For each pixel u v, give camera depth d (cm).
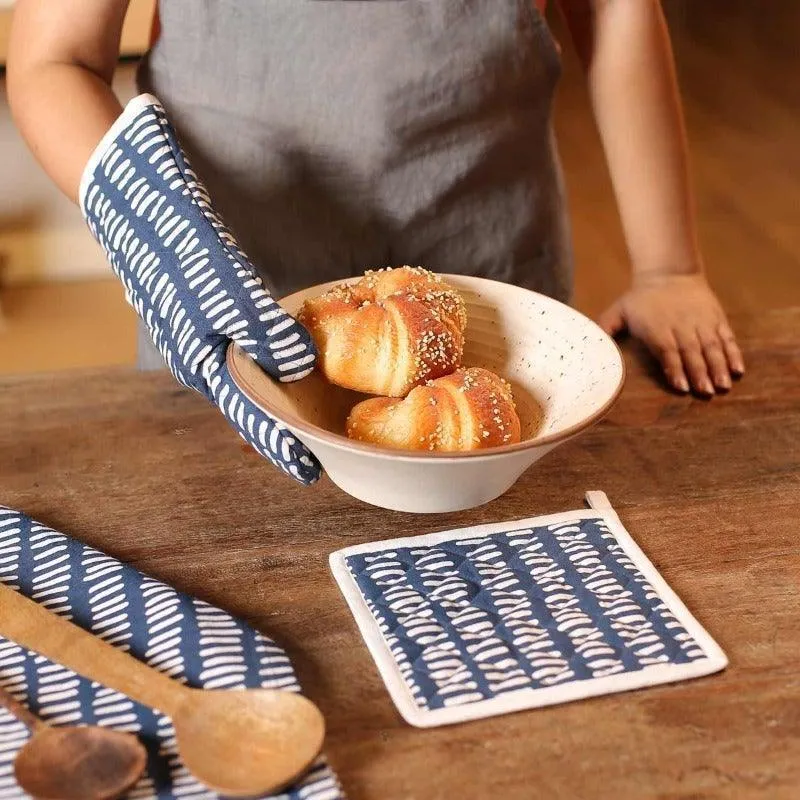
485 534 72
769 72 385
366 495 72
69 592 65
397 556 69
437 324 73
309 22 93
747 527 74
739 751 56
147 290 75
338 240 103
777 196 294
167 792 52
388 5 93
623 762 55
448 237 104
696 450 83
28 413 85
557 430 70
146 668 58
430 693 58
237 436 83
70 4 93
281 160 98
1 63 156
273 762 52
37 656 60
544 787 53
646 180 108
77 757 52
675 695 59
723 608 66
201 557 70
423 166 99
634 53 107
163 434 83
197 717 55
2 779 52
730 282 249
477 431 68
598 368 73
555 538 71
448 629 63
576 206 289
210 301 70
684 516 75
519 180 104
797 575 69
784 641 64
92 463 79
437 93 96
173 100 99
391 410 70
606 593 66
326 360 73
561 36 413
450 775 54
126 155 77
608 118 110
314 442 65
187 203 74
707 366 94
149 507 75
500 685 59
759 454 83
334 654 62
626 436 85
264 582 68
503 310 81
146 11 154
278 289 105
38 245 176
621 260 261
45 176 169
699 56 400
